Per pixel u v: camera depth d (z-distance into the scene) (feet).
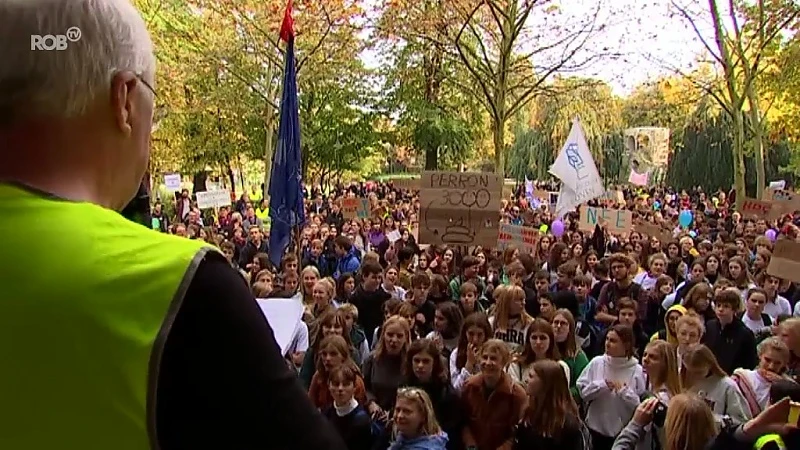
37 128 3.10
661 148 136.26
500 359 16.57
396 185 111.86
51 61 3.02
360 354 22.56
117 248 2.95
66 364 2.76
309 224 50.67
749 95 72.02
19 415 2.75
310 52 70.44
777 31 64.69
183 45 76.23
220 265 3.05
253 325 2.96
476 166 132.67
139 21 3.37
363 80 101.24
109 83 3.17
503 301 22.75
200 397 2.82
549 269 37.50
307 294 27.07
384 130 104.58
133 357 2.77
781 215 55.98
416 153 105.09
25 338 2.77
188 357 2.82
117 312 2.81
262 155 103.71
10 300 2.80
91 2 3.12
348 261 38.58
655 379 17.39
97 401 2.76
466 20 53.57
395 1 56.44
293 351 20.99
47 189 3.11
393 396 18.94
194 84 85.71
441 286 27.53
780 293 31.68
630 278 28.04
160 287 2.86
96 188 3.28
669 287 29.40
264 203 77.25
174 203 82.02
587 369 19.54
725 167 140.97
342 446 3.10
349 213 66.59
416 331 24.93
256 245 43.21
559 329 20.90
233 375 2.85
